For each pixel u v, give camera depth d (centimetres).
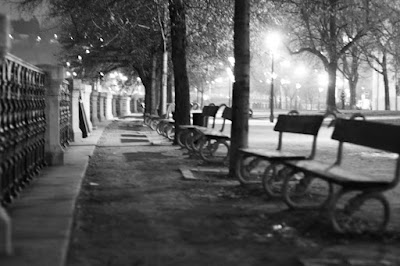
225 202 827
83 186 947
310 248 578
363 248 583
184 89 1755
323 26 3678
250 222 695
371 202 851
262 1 1770
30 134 935
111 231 638
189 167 1220
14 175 780
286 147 1875
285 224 684
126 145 1778
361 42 4400
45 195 798
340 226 657
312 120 855
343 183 617
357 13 3409
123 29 2161
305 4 1831
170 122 2062
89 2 1884
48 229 588
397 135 622
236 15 1032
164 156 1462
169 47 2956
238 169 954
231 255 548
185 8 1755
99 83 4838
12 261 466
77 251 552
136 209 768
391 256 553
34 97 989
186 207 787
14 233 568
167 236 620
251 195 877
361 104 7662
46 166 1129
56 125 1153
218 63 3394
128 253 549
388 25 4222
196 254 550
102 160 1356
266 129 2958
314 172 689
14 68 772
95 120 3083
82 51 3406
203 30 2145
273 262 527
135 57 3362
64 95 1558
